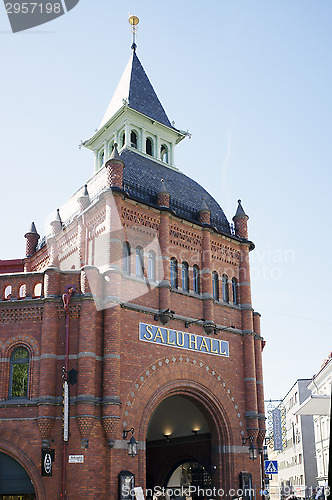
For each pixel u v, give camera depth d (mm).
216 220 32562
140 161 33156
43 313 23500
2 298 24484
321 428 60375
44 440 21531
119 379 23281
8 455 22438
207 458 29531
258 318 31984
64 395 21734
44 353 22719
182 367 26703
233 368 29391
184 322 27625
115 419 22125
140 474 23078
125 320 24828
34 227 37781
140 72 40500
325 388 57625
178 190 32469
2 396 22891
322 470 60250
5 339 23688
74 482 20922
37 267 34781
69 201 33375
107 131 39094
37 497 21094
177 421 31875
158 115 38656
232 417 28344
